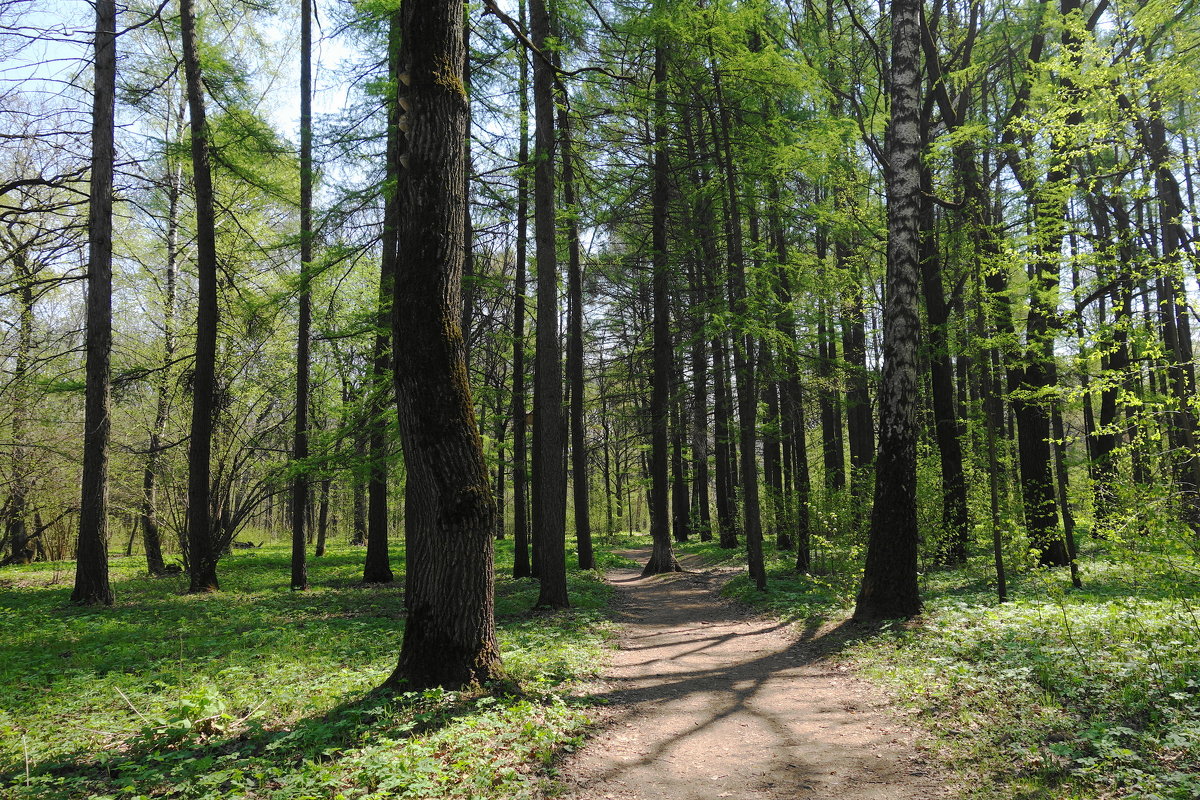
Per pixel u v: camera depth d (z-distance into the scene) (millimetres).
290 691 6168
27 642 9047
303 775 4039
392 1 10742
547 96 11891
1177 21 9672
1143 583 9109
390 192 11727
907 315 8992
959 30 14695
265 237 19906
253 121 14750
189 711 5168
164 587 15836
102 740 5328
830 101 15211
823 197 17953
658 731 5504
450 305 5941
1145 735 4141
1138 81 8125
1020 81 14961
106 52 13016
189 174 18344
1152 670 5152
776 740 5172
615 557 25766
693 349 21203
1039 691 5203
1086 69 8586
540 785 4246
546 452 11992
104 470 12867
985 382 10086
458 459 5852
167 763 4602
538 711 5430
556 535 11930
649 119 14969
